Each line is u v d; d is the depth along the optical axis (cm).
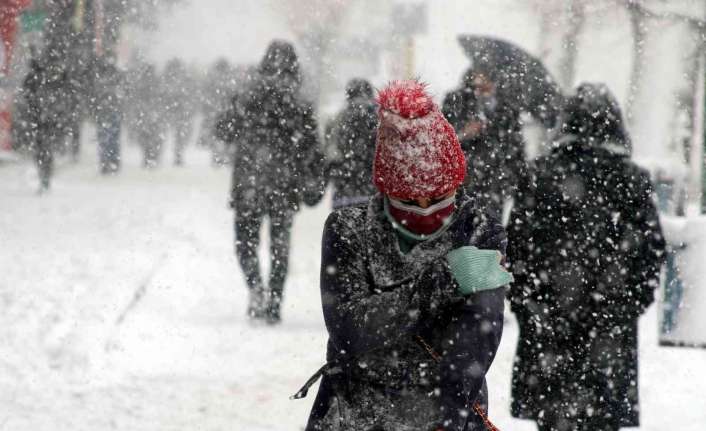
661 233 999
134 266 1955
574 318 996
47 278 1752
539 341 1001
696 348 1560
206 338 1509
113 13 3719
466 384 518
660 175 2702
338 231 548
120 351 1383
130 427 1097
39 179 3356
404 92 539
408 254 539
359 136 1525
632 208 994
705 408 1280
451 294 516
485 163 1462
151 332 1485
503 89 1484
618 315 995
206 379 1305
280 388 1284
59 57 3281
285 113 1748
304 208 3381
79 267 1877
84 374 1288
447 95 1485
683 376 1420
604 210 990
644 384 1381
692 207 3100
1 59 3888
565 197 991
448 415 517
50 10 3284
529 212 1001
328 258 548
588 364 996
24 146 3834
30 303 1541
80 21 3325
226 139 1759
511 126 1474
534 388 1004
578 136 998
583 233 989
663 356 1523
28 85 3259
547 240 995
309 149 1759
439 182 531
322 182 1767
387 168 533
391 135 532
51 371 1288
